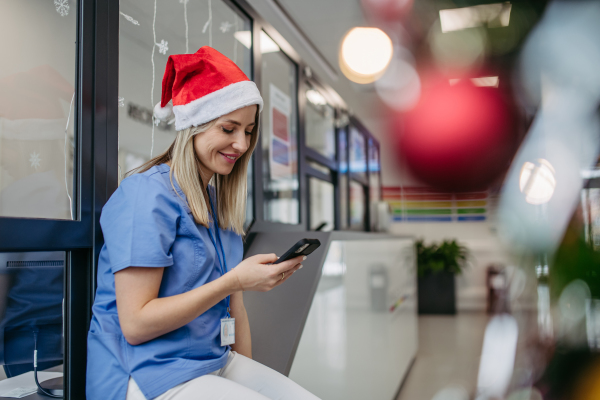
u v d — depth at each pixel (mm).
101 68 1151
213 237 938
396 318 2893
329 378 1643
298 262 839
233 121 880
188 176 865
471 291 6500
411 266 3695
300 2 3430
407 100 6340
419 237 7129
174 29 1780
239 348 1091
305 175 3188
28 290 1042
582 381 2824
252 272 786
